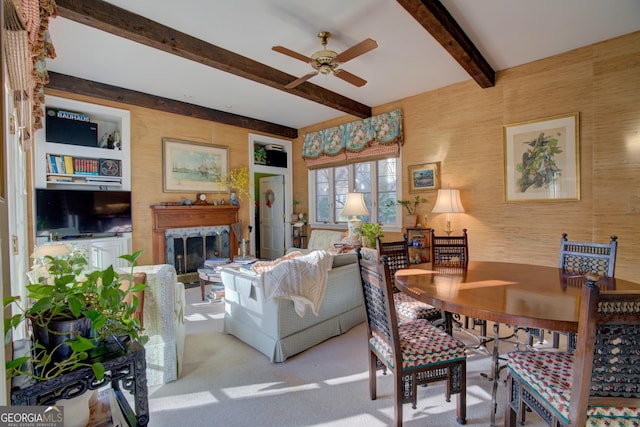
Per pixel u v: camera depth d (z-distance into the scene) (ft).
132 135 15.14
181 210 16.52
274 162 21.20
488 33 9.93
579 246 7.93
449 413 6.09
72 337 3.92
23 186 8.20
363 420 5.92
